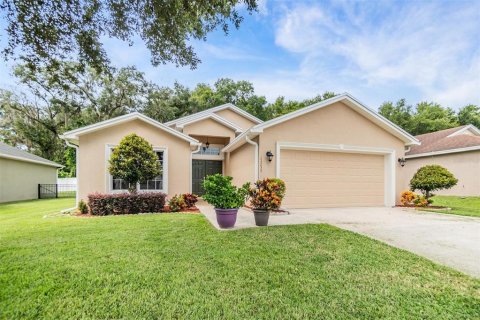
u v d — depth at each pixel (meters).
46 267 3.78
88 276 3.49
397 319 2.64
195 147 11.66
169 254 4.36
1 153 13.89
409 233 5.91
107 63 5.77
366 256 4.36
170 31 5.51
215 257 4.24
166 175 10.70
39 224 6.74
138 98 25.61
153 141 10.61
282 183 6.95
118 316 2.65
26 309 2.75
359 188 10.77
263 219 6.59
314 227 6.33
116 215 8.28
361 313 2.74
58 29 4.93
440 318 2.66
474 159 14.64
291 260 4.14
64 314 2.68
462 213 8.80
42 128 25.73
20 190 16.25
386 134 10.99
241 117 17.28
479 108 34.66
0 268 3.74
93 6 4.99
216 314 2.70
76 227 6.31
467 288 3.28
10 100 24.03
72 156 24.34
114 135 10.10
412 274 3.68
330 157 10.42
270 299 2.98
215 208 6.39
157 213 8.73
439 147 17.03
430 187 10.35
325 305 2.88
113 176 9.41
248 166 10.80
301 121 9.89
